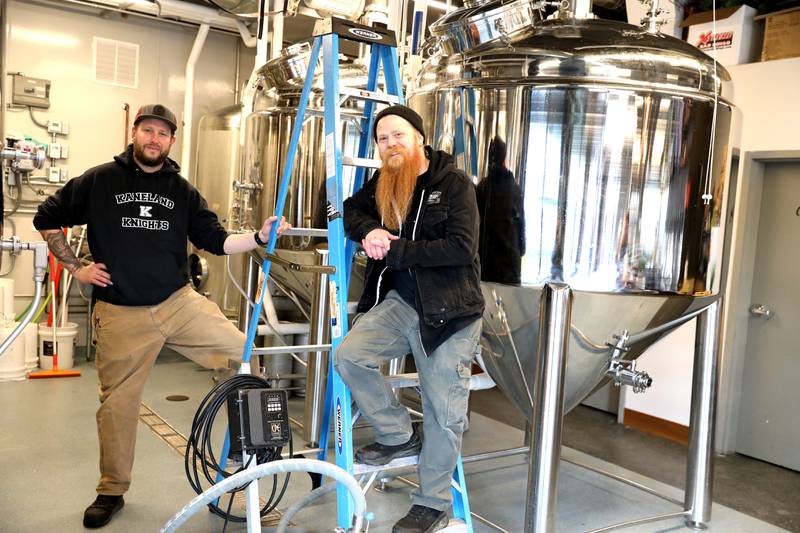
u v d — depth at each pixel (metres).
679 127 2.32
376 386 2.01
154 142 2.49
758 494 3.34
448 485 2.04
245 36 5.16
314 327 3.53
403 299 2.05
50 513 2.54
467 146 2.46
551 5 2.79
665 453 3.87
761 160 3.81
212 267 5.13
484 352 2.76
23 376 4.48
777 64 3.67
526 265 2.33
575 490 3.20
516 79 2.35
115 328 2.51
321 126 3.63
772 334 3.85
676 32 4.11
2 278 4.80
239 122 4.99
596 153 2.25
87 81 5.23
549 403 2.36
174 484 2.86
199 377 4.80
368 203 2.17
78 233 4.99
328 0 4.00
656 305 2.41
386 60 2.37
